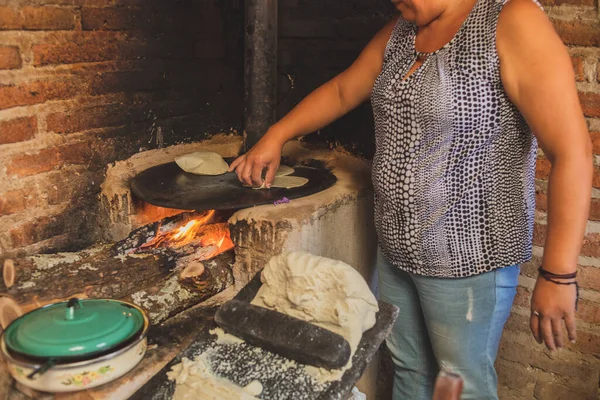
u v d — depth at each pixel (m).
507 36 1.06
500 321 1.28
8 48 1.37
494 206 1.17
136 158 1.76
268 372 0.94
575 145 1.03
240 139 2.03
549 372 1.70
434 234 1.20
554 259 1.07
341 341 0.93
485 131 1.12
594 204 1.50
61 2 1.47
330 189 1.60
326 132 1.96
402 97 1.18
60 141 1.53
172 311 1.29
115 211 1.64
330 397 0.89
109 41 1.62
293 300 1.02
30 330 0.97
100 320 1.01
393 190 1.23
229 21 1.98
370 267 1.80
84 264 1.35
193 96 1.93
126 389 1.03
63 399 1.01
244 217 1.39
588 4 1.39
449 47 1.12
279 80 2.02
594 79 1.42
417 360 1.49
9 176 1.43
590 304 1.58
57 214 1.57
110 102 1.65
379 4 1.79
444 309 1.26
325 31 1.90
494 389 1.34
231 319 1.01
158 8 1.75
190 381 0.94
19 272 1.31
